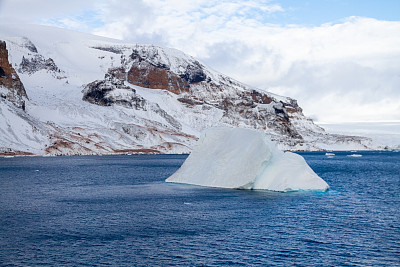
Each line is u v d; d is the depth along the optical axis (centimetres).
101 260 2725
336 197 5506
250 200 5159
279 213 4303
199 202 5019
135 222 3856
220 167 6669
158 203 4962
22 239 3222
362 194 5938
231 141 6869
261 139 6331
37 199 5378
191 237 3306
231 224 3772
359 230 3547
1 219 3991
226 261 2725
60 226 3681
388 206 4791
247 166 6266
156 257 2794
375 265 2659
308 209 4544
